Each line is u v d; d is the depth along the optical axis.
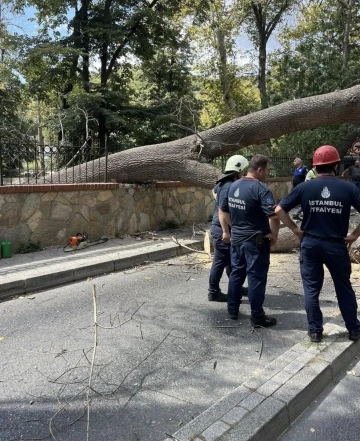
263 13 23.20
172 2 20.53
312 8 21.73
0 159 7.02
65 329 4.31
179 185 9.78
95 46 19.44
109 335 4.16
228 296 4.59
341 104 8.41
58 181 8.26
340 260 3.68
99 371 3.47
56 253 6.99
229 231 4.70
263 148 18.61
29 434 2.69
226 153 9.26
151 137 19.28
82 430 2.73
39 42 18.69
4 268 6.02
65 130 17.39
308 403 3.08
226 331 4.29
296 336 4.18
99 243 7.78
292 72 19.30
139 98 23.84
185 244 7.90
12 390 3.18
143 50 20.25
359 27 22.31
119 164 9.03
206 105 24.09
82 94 17.00
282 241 7.58
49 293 5.50
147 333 4.23
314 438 2.73
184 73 24.06
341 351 3.60
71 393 3.15
